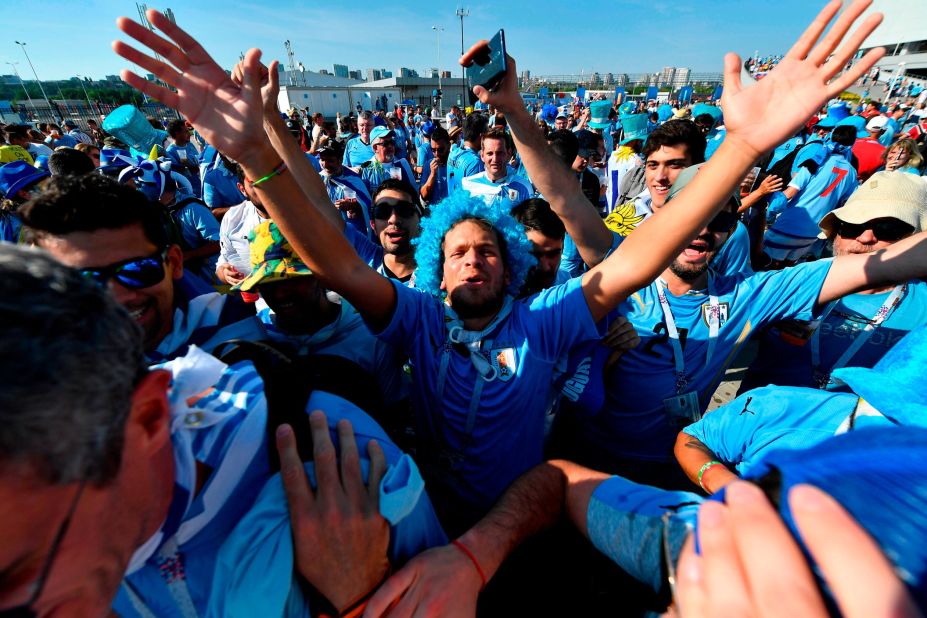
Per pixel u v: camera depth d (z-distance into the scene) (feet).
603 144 23.06
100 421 1.54
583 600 3.79
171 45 3.66
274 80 5.63
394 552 2.88
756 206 10.82
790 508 1.28
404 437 6.50
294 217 4.24
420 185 27.09
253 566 2.43
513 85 5.57
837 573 1.05
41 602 1.59
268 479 2.76
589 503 3.30
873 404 3.11
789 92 3.53
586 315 5.18
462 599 2.73
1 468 1.33
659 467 7.02
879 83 124.88
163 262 4.33
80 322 1.46
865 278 5.39
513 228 5.75
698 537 1.53
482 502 5.58
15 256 1.44
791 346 6.95
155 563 2.51
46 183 3.90
